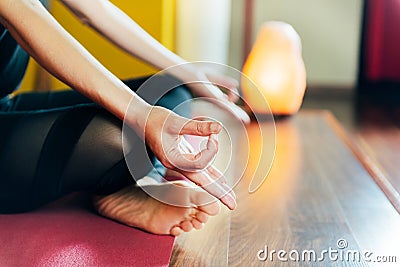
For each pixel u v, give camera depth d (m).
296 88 3.73
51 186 1.59
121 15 1.78
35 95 1.94
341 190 2.12
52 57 1.44
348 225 1.76
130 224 1.62
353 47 5.27
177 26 3.51
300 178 2.26
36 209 1.75
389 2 5.29
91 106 1.60
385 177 2.34
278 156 2.59
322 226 1.74
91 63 1.46
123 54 2.88
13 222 1.63
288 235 1.66
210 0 3.56
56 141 1.58
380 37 5.30
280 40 3.78
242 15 5.19
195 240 1.61
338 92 5.25
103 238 1.54
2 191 1.63
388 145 3.02
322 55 5.29
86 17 1.73
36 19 1.44
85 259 1.41
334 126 3.44
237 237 1.64
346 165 2.49
